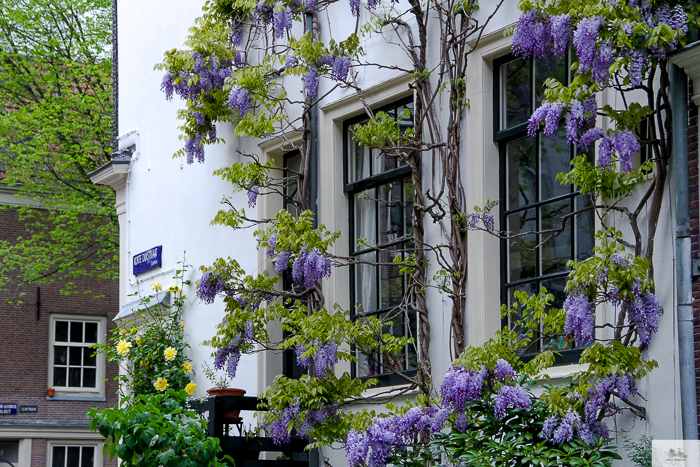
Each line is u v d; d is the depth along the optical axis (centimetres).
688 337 540
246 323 810
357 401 754
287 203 950
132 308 1114
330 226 851
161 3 1144
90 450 1984
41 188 1897
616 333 580
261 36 955
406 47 765
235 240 978
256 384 934
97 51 1898
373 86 812
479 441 573
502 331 629
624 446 573
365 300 828
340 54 802
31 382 1953
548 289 664
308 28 885
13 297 1962
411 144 754
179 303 1046
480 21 719
